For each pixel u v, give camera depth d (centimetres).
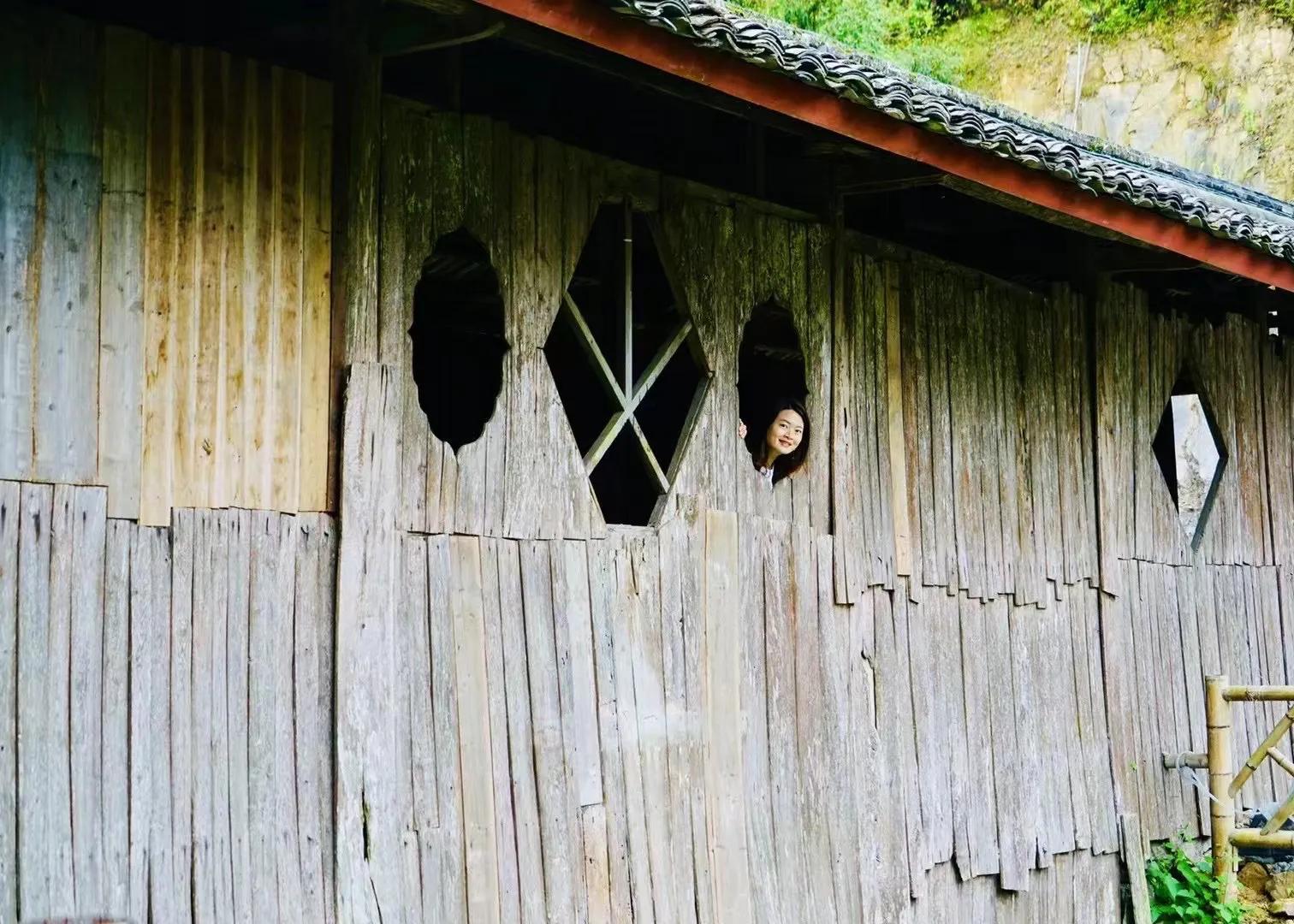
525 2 467
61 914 444
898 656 741
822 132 619
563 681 586
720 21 504
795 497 696
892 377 752
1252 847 863
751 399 885
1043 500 844
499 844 557
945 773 761
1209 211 736
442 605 550
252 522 500
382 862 520
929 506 770
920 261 776
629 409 623
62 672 452
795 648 684
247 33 558
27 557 446
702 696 638
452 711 548
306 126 523
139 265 476
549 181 600
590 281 749
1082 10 1905
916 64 1903
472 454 566
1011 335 832
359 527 524
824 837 685
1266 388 1032
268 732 498
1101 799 856
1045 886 818
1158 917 871
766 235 688
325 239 527
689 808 626
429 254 561
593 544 605
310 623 513
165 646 475
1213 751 877
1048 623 839
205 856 478
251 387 503
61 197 459
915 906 733
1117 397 899
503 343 583
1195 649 945
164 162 484
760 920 647
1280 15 1775
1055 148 645
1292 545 1041
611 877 592
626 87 673
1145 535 916
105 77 471
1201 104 1814
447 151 564
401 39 525
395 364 543
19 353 448
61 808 448
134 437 473
